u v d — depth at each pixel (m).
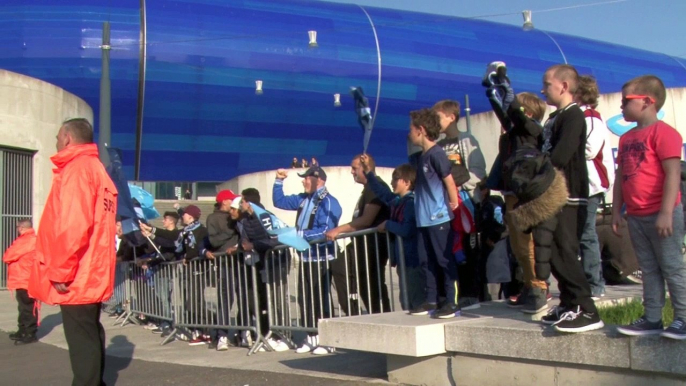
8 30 34.03
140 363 7.80
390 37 41.25
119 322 11.75
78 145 5.67
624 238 7.67
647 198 4.24
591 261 6.16
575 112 4.73
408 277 6.78
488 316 5.64
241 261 8.43
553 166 4.64
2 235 17.00
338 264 7.39
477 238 6.74
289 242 7.14
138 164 37.03
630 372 4.38
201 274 9.19
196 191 42.44
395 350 5.38
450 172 5.63
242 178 25.31
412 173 6.57
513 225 5.41
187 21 36.38
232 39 37.06
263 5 39.28
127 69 34.97
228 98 37.22
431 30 43.09
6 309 13.66
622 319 5.28
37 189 17.98
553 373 4.76
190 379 6.60
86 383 5.73
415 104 41.41
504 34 45.09
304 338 7.99
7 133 17.28
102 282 5.68
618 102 13.76
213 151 37.97
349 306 7.07
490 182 5.77
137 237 10.10
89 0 35.44
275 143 39.06
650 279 4.31
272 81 37.91
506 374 5.02
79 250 5.48
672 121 13.33
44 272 5.67
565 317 4.58
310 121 39.31
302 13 39.91
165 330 10.27
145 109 35.88
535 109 5.67
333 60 39.19
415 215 5.91
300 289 7.66
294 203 8.52
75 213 5.44
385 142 41.53
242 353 8.05
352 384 5.79
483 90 42.91
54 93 18.78
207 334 9.23
